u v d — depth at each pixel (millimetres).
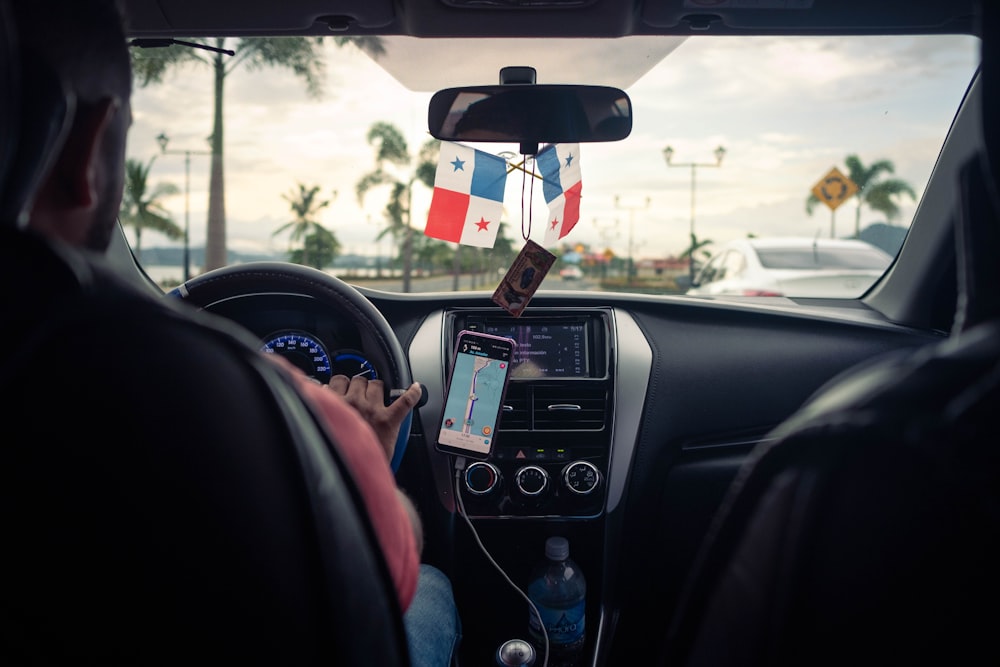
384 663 682
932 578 523
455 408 1936
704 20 1992
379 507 755
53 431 487
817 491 556
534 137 1894
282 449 581
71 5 573
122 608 502
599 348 2168
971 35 2100
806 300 2424
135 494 500
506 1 1856
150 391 513
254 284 1685
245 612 539
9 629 495
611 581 2117
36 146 542
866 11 1947
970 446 508
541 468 2072
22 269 501
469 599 2205
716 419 2188
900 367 572
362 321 1676
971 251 574
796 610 568
